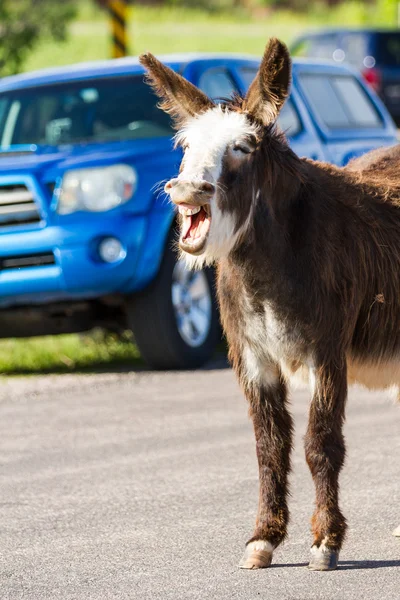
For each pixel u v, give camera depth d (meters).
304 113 17.52
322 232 8.34
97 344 18.03
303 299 8.18
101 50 52.47
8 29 26.78
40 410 13.83
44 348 17.84
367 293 8.63
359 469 10.74
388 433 12.11
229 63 16.92
